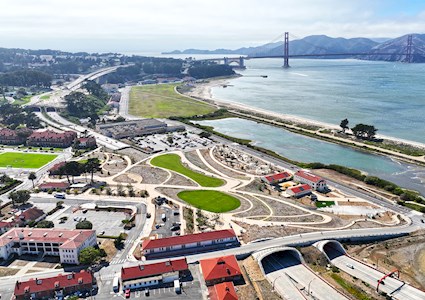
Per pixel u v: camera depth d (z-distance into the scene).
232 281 137.50
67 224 183.25
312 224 182.00
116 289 131.62
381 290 133.62
